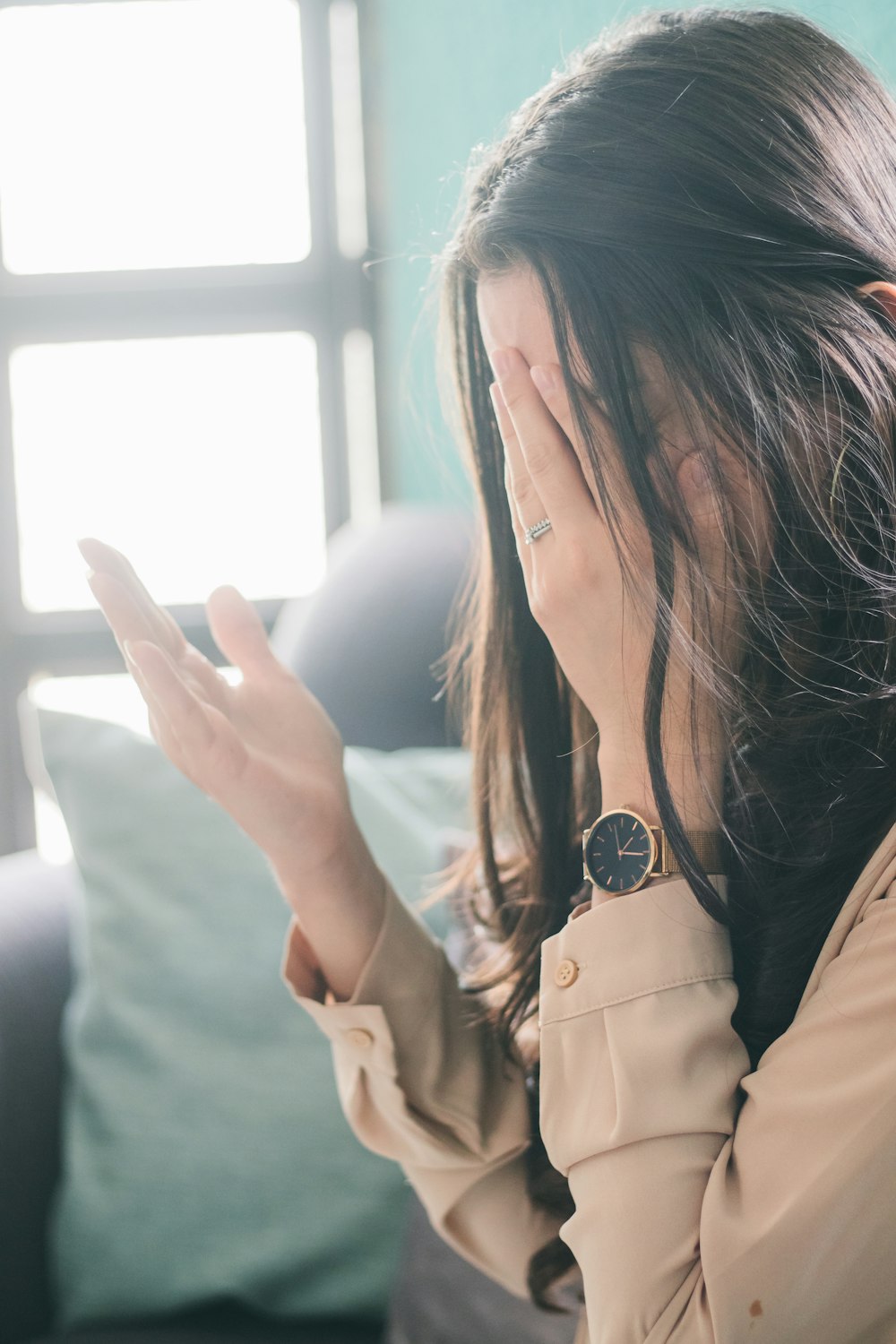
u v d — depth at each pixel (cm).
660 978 67
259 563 221
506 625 87
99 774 128
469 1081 87
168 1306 113
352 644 138
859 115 68
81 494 220
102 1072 119
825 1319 57
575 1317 88
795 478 65
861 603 66
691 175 64
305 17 206
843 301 64
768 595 67
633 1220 63
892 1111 56
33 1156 119
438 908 116
